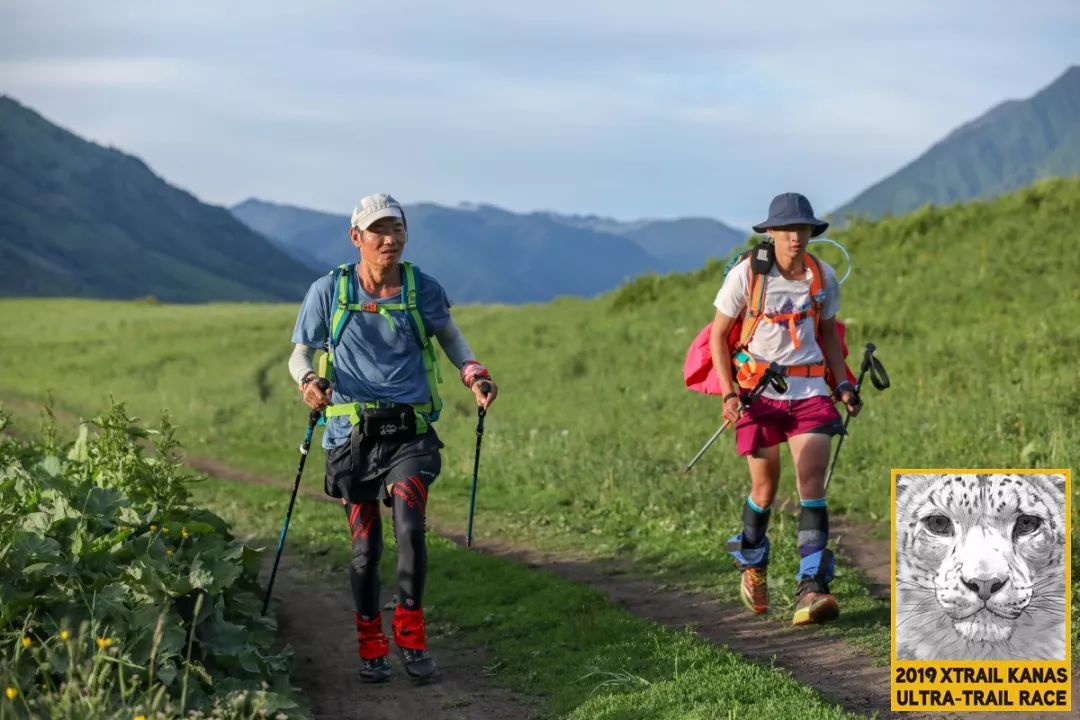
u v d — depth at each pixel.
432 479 5.65
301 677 5.78
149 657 4.62
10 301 77.75
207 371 29.62
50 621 4.79
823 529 6.15
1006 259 19.69
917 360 14.85
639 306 26.64
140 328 46.59
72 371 32.62
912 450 10.29
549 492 11.05
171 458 6.57
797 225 6.03
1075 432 9.70
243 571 6.10
